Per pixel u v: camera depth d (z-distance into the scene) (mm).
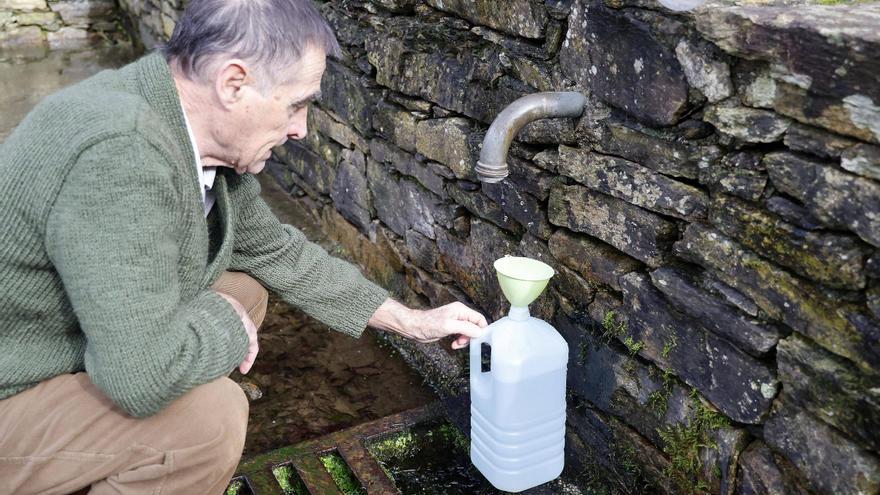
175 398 1667
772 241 1680
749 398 1802
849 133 1507
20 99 5645
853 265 1533
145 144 1549
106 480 1779
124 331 1548
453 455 2420
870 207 1487
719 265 1810
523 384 2135
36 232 1578
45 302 1681
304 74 1732
